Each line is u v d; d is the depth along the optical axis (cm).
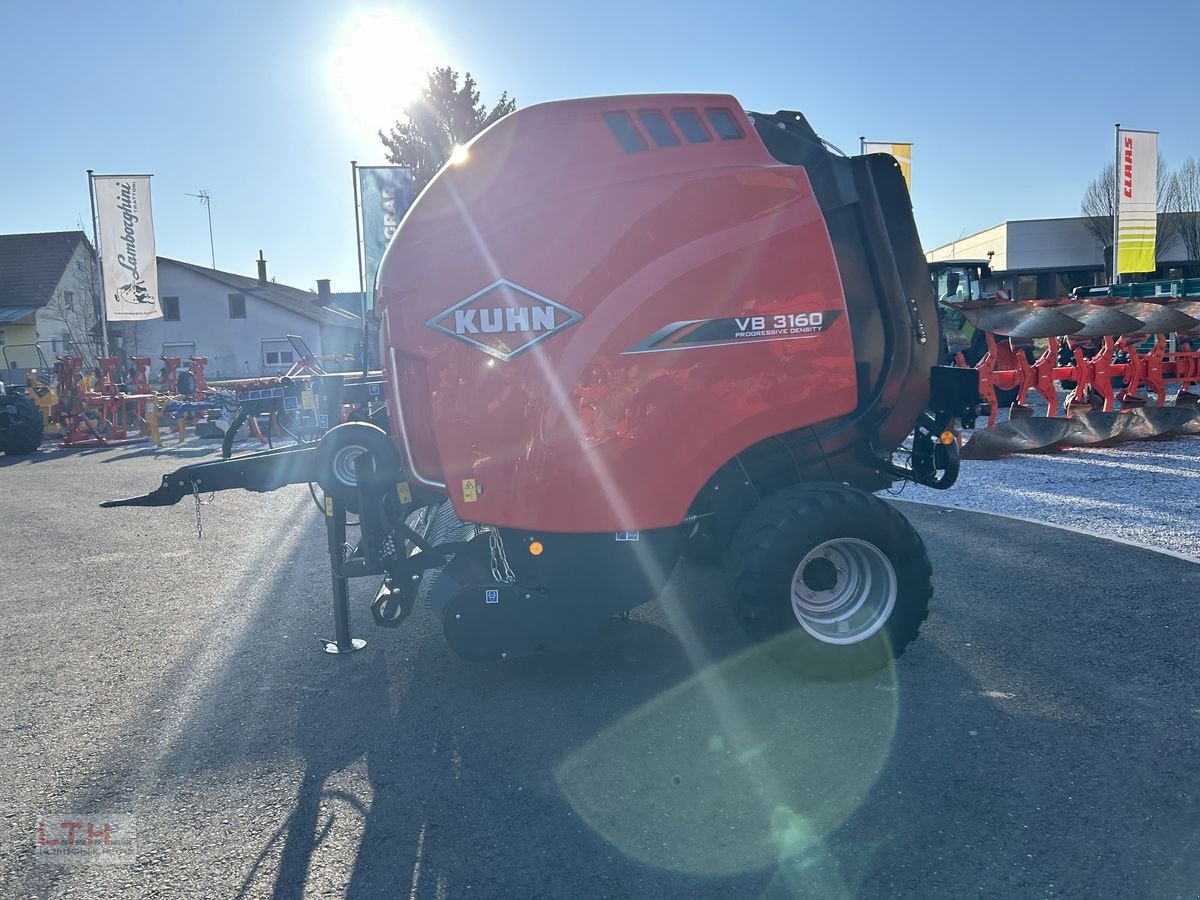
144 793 355
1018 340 1179
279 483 495
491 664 475
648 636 504
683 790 337
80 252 4659
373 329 616
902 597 423
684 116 423
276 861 305
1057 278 3984
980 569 599
